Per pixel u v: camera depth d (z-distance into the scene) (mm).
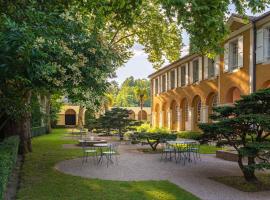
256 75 18641
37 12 6801
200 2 8367
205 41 9758
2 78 6750
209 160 13781
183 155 15281
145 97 51469
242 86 19969
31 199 7328
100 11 10148
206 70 25531
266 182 9109
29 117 16109
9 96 9602
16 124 15883
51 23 7188
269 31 18125
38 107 16891
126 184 8805
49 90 9406
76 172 10836
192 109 28844
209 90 25109
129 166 12164
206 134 9516
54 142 23406
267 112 8758
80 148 18797
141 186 8570
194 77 28625
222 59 22609
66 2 9102
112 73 10031
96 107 10477
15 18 7004
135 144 21297
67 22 8203
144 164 12680
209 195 7754
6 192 8094
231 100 22031
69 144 21688
